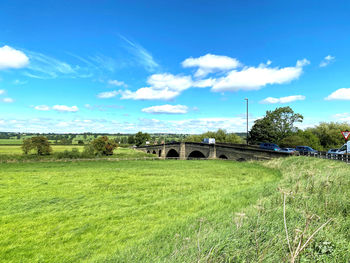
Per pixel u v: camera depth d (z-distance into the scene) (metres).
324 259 3.39
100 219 12.30
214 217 8.95
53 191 19.86
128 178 26.62
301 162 23.22
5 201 16.50
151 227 10.52
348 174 10.77
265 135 58.53
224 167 34.38
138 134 135.38
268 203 7.60
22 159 50.84
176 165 41.38
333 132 54.00
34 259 8.27
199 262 3.50
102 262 6.96
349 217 5.30
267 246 3.66
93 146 62.34
